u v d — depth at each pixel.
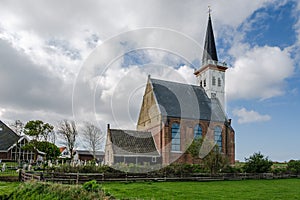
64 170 21.84
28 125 37.06
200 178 24.80
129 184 19.56
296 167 31.89
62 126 38.22
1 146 40.38
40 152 38.44
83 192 10.80
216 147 29.44
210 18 52.16
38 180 15.41
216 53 49.84
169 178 23.28
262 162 29.92
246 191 17.14
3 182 18.17
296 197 14.78
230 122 39.91
